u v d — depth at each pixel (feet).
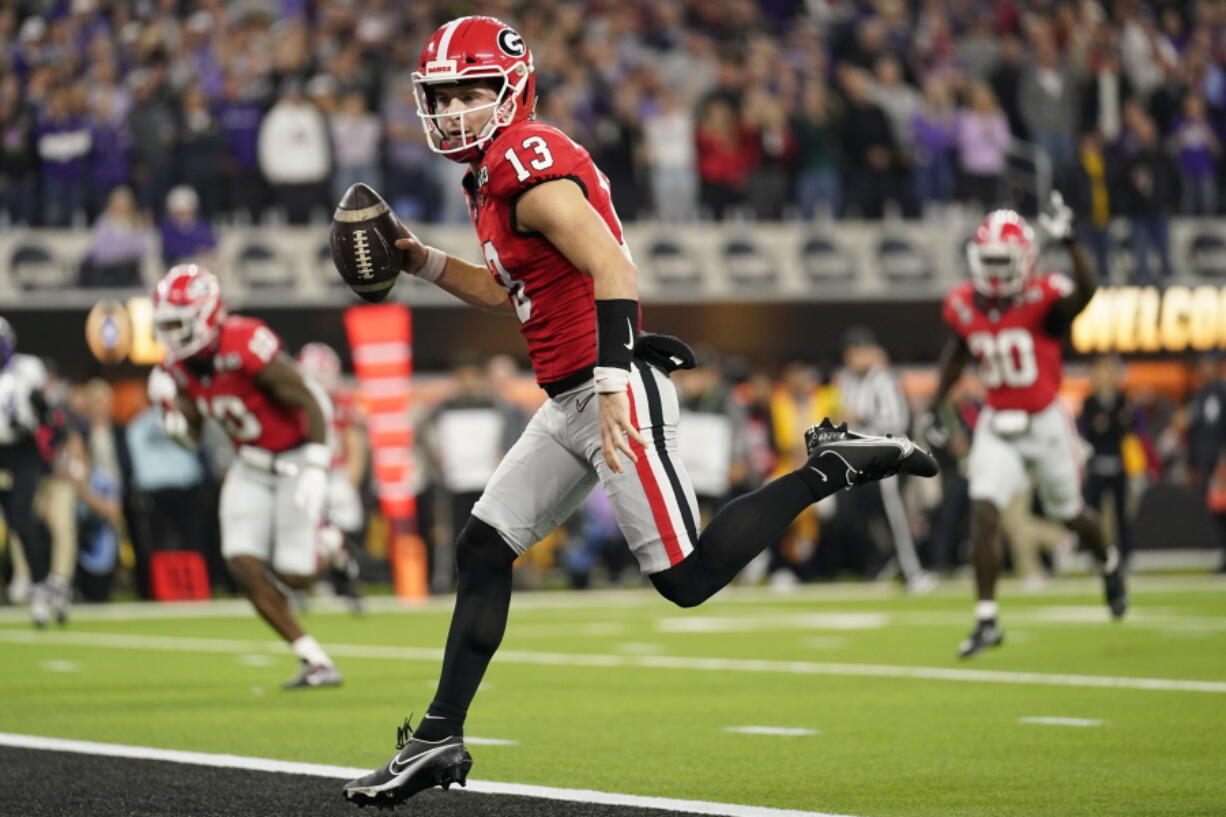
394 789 49.96
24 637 125.90
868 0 246.68
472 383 171.22
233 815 51.98
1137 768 61.46
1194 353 220.02
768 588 180.55
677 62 228.84
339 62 204.23
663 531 50.34
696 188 211.61
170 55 207.51
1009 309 104.37
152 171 193.26
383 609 156.35
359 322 170.30
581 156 49.44
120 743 68.90
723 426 176.14
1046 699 81.82
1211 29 261.85
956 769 61.36
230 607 158.92
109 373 183.93
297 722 75.77
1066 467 106.11
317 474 91.86
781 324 205.16
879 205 217.36
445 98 50.70
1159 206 221.46
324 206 197.57
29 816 51.88
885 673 94.53
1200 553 215.72
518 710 79.36
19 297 182.39
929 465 53.52
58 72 196.03
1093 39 242.99
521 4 222.07
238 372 90.12
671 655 106.93
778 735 70.49
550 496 52.03
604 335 47.80
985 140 221.05
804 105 217.36
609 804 53.78
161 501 166.50
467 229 199.93
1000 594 163.63
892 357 209.87
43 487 144.97
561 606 155.74
